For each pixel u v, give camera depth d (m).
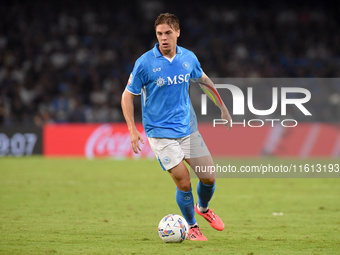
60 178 48.59
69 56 96.25
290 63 104.56
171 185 44.19
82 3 106.62
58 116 80.69
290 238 22.78
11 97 84.62
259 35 109.50
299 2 115.00
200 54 103.94
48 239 22.05
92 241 21.72
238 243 21.58
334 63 106.06
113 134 71.25
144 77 21.44
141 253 19.31
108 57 97.75
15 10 102.06
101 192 39.72
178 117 21.69
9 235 22.89
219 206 33.56
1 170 55.06
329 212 31.00
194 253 19.38
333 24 113.69
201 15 111.06
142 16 108.44
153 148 21.94
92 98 87.81
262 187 43.91
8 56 94.12
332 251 19.94
